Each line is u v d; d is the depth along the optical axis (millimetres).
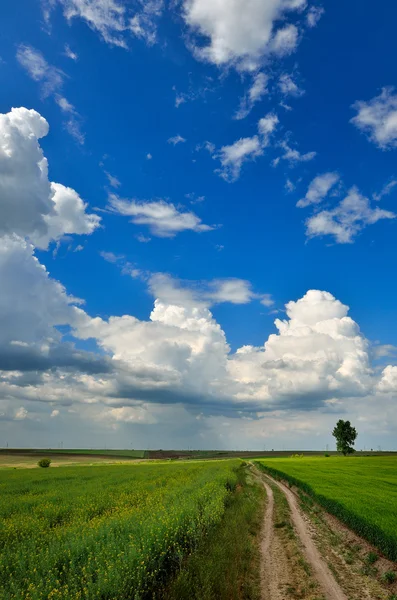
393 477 44125
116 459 144750
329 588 12031
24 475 49688
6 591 8609
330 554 15750
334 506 23484
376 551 15898
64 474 50906
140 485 32031
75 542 11789
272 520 22562
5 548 12695
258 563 14336
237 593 10852
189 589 9570
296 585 12242
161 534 11898
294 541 17578
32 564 10398
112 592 8438
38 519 17484
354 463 78188
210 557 11820
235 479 36062
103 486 32594
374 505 22469
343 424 131000
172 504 18844
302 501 31156
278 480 51531
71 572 9828
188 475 43969
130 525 13664
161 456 168625
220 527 16016
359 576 13148
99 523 14875
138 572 9438
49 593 8320
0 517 18734
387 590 11906
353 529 19531
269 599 11164
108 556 10344
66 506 20547
